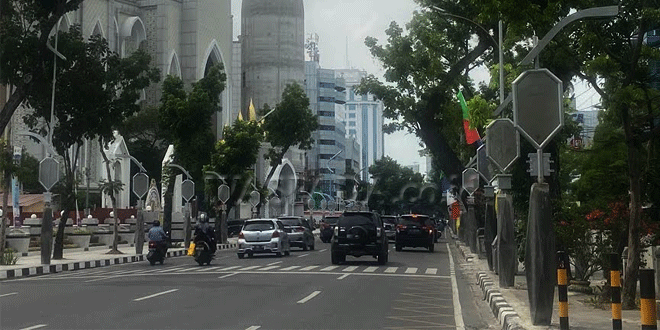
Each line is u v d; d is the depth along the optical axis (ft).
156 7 355.15
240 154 177.47
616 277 32.58
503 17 41.14
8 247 110.52
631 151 42.80
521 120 37.58
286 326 40.98
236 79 426.10
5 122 98.68
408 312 48.32
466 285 69.56
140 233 124.67
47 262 93.35
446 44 117.50
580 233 54.34
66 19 294.25
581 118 107.76
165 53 353.92
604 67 43.45
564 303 35.63
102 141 122.62
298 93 214.48
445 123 125.08
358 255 97.71
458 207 194.90
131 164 316.60
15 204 157.99
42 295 57.36
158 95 347.15
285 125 213.05
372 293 60.03
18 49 96.58
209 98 153.07
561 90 37.42
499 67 71.10
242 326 40.73
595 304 46.14
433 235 140.36
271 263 100.42
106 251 132.36
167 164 156.66
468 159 140.67
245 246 114.11
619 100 40.96
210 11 380.99
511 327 36.99
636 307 43.14
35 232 141.18
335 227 97.35
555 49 48.88
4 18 97.76
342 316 45.57
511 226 59.06
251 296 56.70
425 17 117.29
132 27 339.36
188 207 150.82
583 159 60.85
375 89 122.52
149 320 42.88
